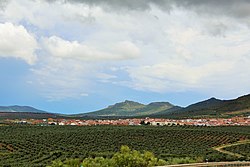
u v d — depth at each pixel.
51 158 103.62
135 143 137.38
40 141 139.62
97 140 143.00
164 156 105.62
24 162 98.19
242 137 159.88
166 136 156.88
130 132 164.75
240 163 73.62
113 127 198.62
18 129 185.00
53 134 158.12
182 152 117.19
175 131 170.50
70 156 105.81
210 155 105.25
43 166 85.69
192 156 104.44
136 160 79.31
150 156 82.38
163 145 135.50
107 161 80.38
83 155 106.88
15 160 101.94
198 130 176.38
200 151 121.12
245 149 131.62
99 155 104.94
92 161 80.88
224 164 71.81
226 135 163.00
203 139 154.12
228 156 102.06
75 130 177.75
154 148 126.69
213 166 70.75
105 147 126.62
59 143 135.75
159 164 79.94
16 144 131.38
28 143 134.88
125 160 79.44
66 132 166.00
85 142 138.00
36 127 198.62
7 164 91.31
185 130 175.12
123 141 141.88
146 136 155.38
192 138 155.00
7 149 126.19
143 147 128.38
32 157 107.69
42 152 115.06
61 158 101.38
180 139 151.88
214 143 147.12
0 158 105.81
